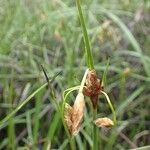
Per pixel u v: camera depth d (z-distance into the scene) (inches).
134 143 5.6
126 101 5.6
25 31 7.0
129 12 7.8
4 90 5.7
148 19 7.8
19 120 5.4
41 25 7.3
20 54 6.8
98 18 7.7
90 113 5.6
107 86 6.2
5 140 5.4
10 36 7.1
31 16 7.6
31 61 6.2
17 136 5.9
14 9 7.5
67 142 4.9
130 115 6.1
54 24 7.4
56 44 7.0
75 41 6.7
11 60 6.4
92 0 7.8
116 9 8.4
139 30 7.7
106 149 5.2
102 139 5.5
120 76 6.2
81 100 1.8
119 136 5.9
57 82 5.9
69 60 6.1
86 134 4.8
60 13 7.2
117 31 7.3
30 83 5.9
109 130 5.5
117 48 7.1
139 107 6.4
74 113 1.9
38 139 5.5
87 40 1.9
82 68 6.1
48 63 6.5
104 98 6.3
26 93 5.7
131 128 6.1
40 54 6.8
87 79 1.9
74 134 1.9
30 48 6.5
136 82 6.7
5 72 6.1
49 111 5.8
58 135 5.4
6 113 5.7
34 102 5.9
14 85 6.0
